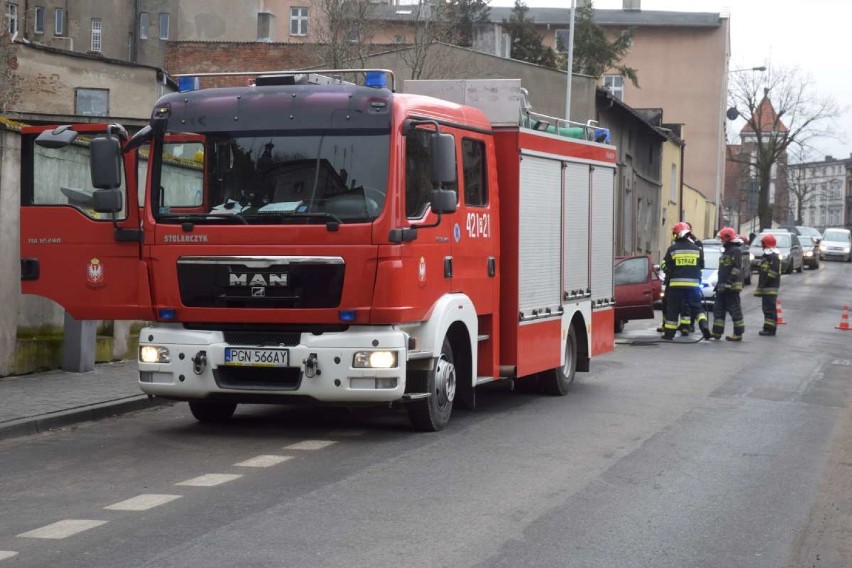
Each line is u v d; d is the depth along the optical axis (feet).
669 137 183.52
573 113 134.00
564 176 45.06
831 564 21.48
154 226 34.50
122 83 121.70
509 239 40.52
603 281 50.47
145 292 34.83
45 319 49.44
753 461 32.32
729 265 78.18
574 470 30.14
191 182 34.50
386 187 33.09
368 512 24.68
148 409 41.86
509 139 40.45
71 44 191.21
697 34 251.80
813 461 32.68
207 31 196.24
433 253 34.91
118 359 53.93
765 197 282.15
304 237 33.19
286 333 33.88
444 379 36.45
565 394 46.85
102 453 32.24
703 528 24.06
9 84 95.91
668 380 53.11
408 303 33.55
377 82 34.86
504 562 20.89
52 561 20.56
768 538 23.39
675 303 77.46
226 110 34.30
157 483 27.78
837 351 72.18
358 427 37.42
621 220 149.79
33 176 37.14
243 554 21.03
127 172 35.09
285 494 26.48
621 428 37.88
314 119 33.71
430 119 34.50
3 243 45.21
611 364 60.54
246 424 38.09
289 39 210.59
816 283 168.04
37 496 26.25
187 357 34.30
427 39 129.80
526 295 41.47
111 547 21.52
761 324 95.86
